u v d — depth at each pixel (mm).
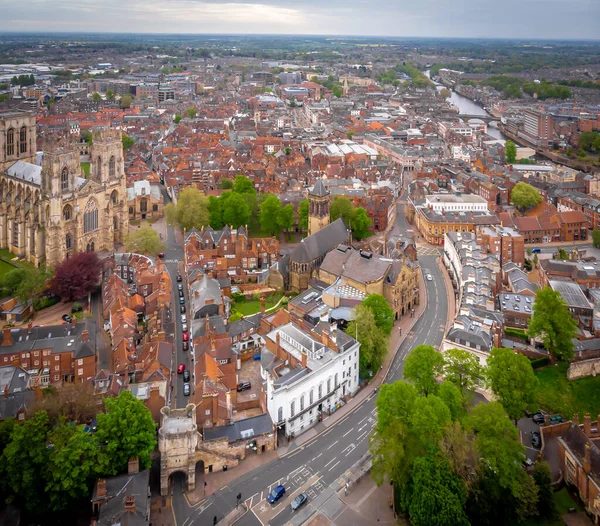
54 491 129250
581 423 159000
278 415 158250
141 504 124625
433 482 120062
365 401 178875
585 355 187750
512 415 153750
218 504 137750
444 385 150375
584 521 128625
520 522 128625
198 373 172750
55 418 150875
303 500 137375
